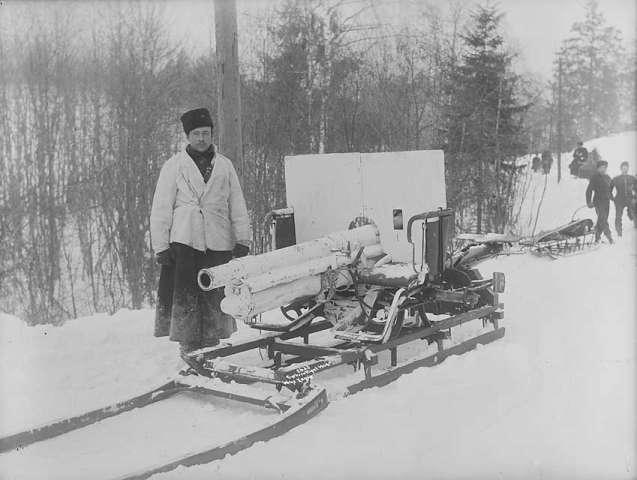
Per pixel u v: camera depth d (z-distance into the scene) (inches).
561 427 164.1
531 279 369.7
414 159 218.1
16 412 181.9
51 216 534.3
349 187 231.0
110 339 257.0
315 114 538.9
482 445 154.2
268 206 489.4
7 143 542.0
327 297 215.6
